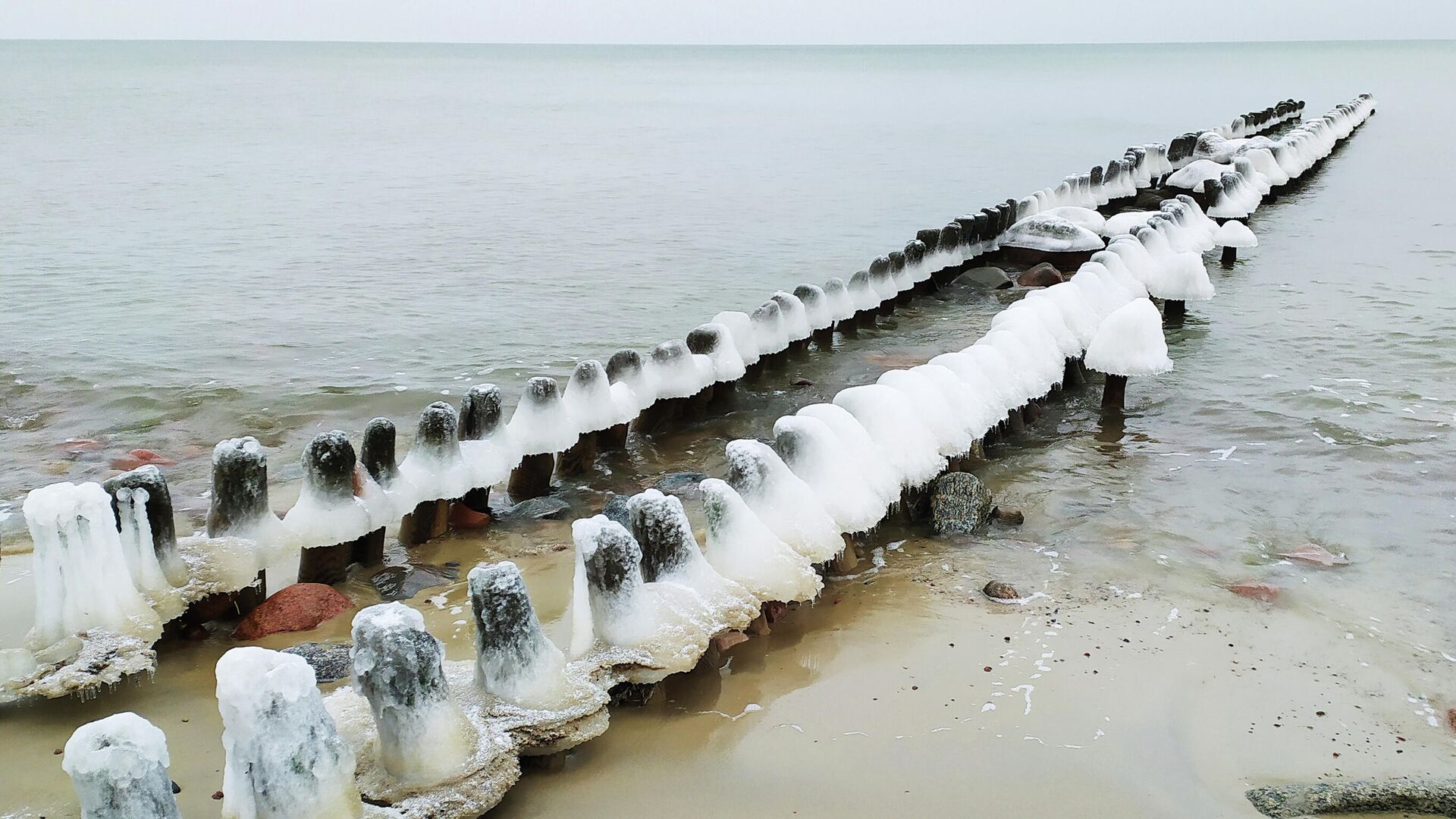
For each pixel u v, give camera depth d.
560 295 16.48
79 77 88.56
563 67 147.38
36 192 26.14
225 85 80.00
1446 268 17.00
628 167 32.94
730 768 5.07
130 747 3.76
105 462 9.62
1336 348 12.62
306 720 4.08
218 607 6.39
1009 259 17.50
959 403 8.62
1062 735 5.35
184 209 24.14
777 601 6.37
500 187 28.61
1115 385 10.64
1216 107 55.22
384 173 31.33
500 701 4.94
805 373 12.14
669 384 10.02
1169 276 13.59
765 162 34.06
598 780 4.97
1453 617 6.59
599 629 5.52
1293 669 5.99
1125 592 6.89
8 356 12.72
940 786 4.96
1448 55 143.88
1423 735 5.39
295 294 16.30
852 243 20.73
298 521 6.71
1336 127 33.62
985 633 6.36
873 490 7.38
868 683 5.82
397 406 11.27
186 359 12.75
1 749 5.05
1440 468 9.01
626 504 6.72
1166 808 4.83
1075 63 140.00
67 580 5.55
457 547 7.62
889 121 49.34
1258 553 7.48
